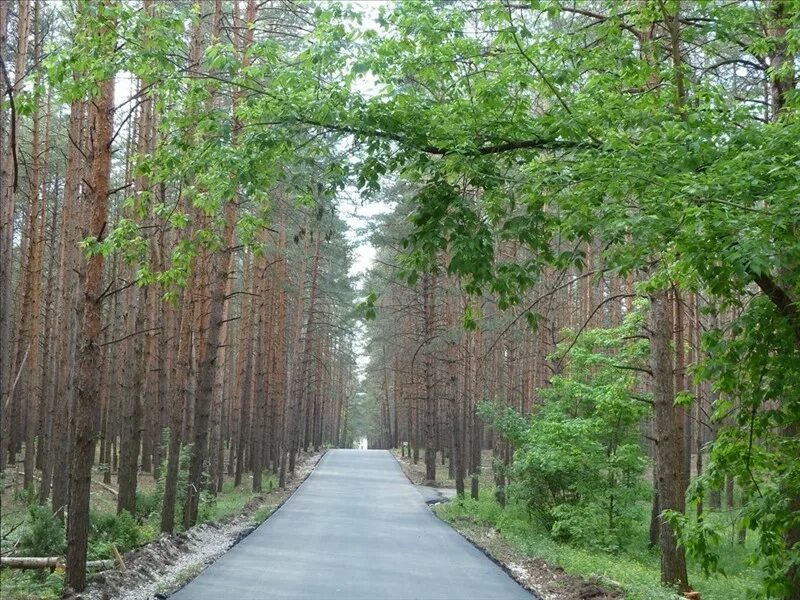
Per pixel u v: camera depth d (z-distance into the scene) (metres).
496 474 27.59
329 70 7.80
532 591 12.16
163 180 8.85
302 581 12.51
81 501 10.91
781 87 8.69
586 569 13.57
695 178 6.05
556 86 7.88
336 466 49.47
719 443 7.43
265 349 39.38
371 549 16.69
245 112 7.76
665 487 11.96
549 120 7.45
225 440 50.69
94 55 8.38
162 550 14.57
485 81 7.55
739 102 8.59
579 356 20.11
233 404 42.00
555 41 8.05
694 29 8.83
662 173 6.49
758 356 7.04
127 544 14.29
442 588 12.24
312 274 43.81
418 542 18.11
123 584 11.43
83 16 8.55
